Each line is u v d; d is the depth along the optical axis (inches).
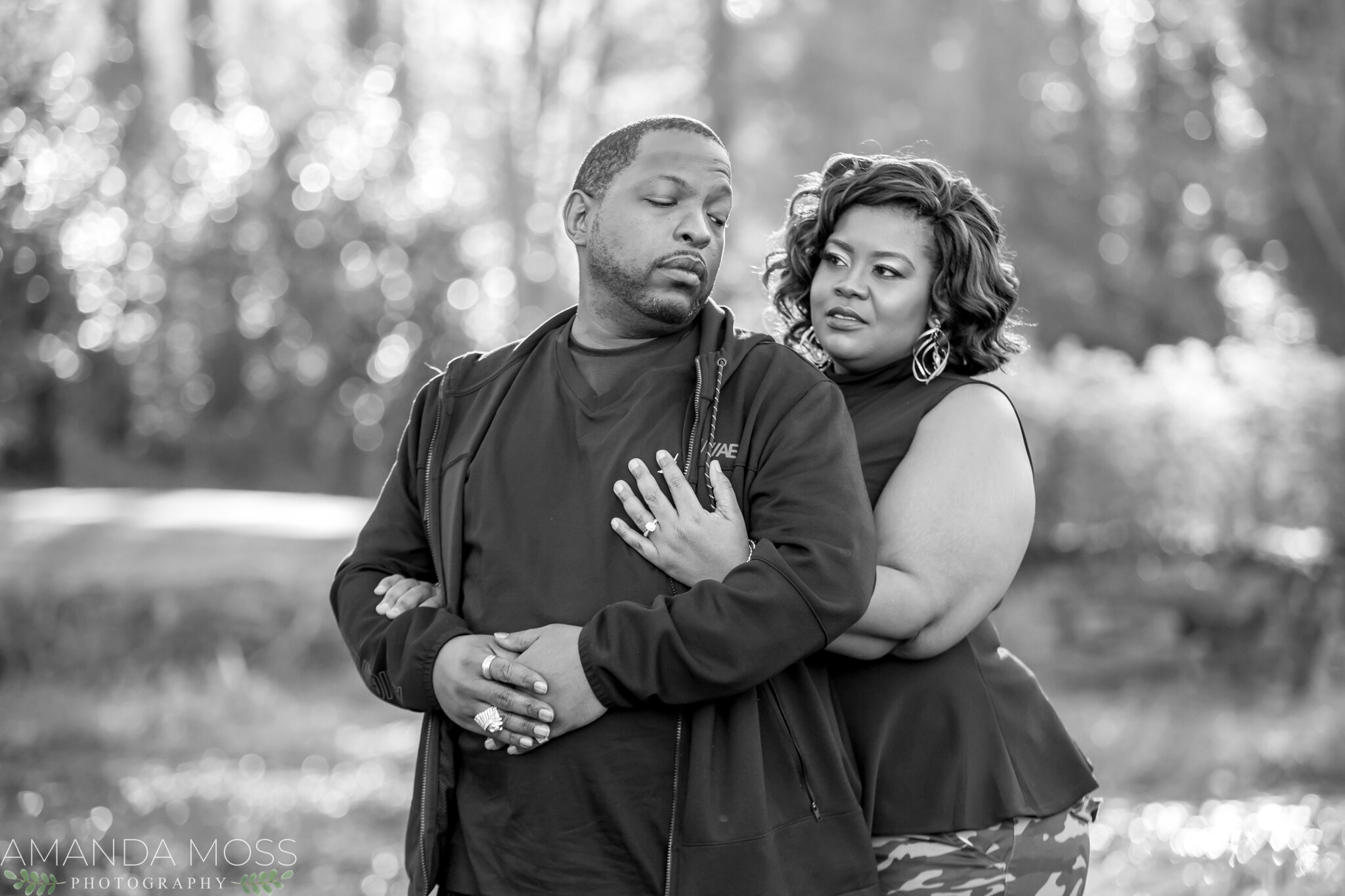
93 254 498.3
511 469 115.3
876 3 977.5
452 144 923.4
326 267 738.8
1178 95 875.4
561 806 107.9
